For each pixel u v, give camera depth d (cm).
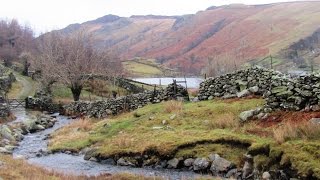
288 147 1822
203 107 2952
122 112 4062
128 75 15788
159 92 3809
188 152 2194
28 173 1866
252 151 1944
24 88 8138
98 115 4384
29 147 3102
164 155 2247
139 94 3969
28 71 10638
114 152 2439
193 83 12150
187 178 1930
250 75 3027
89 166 2359
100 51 10556
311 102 2214
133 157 2356
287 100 2330
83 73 6656
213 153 2112
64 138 3206
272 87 2609
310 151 1755
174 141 2323
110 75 8750
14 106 5938
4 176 1714
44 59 7781
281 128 2064
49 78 7325
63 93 7706
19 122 4103
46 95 6706
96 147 2648
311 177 1634
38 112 5575
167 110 3120
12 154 2788
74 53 7419
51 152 2817
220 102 3031
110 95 7856
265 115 2353
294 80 2369
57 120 4850
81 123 3806
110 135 2912
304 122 2031
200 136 2316
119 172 2098
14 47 15650
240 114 2488
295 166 1702
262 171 1841
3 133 3269
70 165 2408
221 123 2466
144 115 3225
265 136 2088
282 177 1748
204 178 1875
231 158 2041
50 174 1961
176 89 3731
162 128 2698
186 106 3159
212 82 3359
